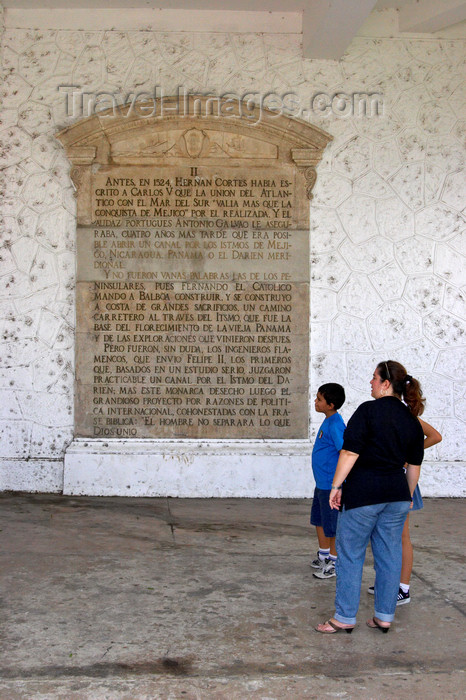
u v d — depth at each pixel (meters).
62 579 4.60
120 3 7.35
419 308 7.57
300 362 7.42
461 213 7.61
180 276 7.37
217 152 7.41
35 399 7.38
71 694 3.10
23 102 7.44
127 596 4.31
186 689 3.16
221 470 7.18
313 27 6.94
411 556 4.28
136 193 7.36
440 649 3.64
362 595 4.48
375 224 7.55
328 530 4.57
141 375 7.35
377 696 3.13
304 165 7.43
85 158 7.32
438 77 7.62
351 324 7.51
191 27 7.47
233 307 7.39
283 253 7.44
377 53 7.60
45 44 7.44
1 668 3.33
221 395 7.38
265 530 5.95
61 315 7.40
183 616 4.01
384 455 3.80
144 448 7.24
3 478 7.30
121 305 7.36
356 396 7.48
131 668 3.35
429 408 7.56
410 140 7.59
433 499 7.36
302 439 7.41
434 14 7.16
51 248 7.40
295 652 3.57
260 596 4.36
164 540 5.59
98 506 6.71
